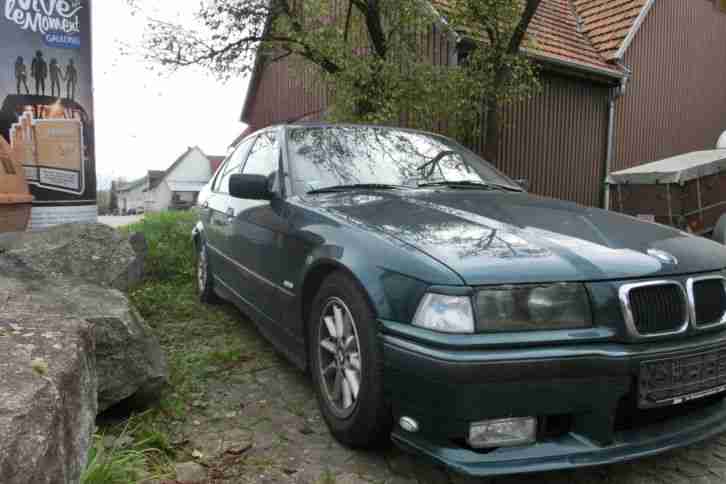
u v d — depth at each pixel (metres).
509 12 6.96
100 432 2.57
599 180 11.79
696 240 2.72
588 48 11.77
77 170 5.36
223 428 2.74
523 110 10.18
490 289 2.07
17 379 1.46
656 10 12.71
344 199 3.07
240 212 3.96
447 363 1.99
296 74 8.74
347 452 2.54
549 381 2.03
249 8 7.28
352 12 7.68
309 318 2.90
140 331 2.78
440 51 8.67
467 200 3.04
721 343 2.29
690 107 14.11
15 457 1.24
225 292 4.48
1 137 4.28
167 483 2.22
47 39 5.07
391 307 2.21
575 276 2.17
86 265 3.56
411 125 7.44
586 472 2.45
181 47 7.33
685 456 2.60
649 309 2.21
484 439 2.04
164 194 64.88
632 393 2.12
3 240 3.53
